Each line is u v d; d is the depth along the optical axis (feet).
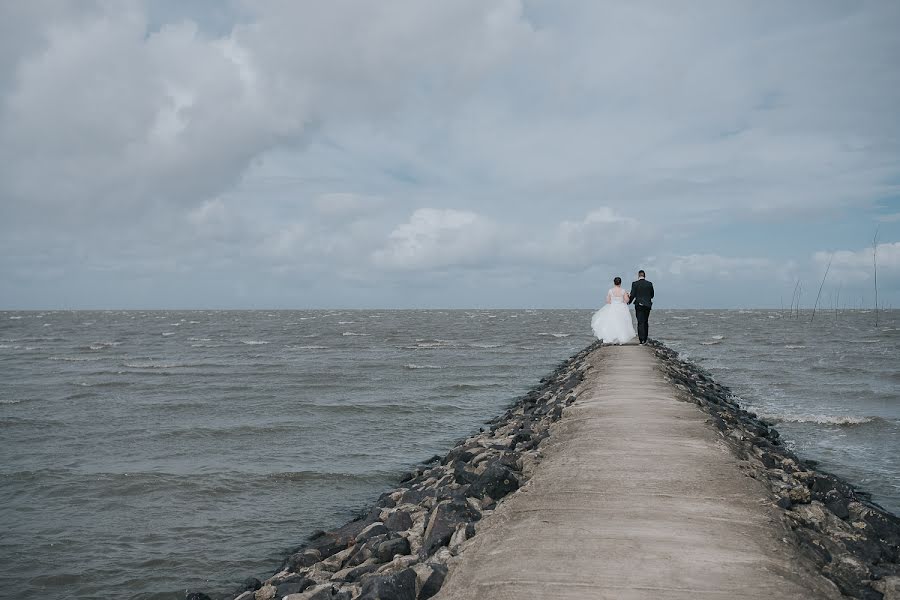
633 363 55.47
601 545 15.30
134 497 38.14
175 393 84.69
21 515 35.17
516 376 104.63
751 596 12.55
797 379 93.04
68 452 50.03
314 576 21.57
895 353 141.79
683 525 16.53
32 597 25.76
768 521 16.89
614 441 25.98
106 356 152.97
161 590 26.18
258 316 618.03
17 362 136.36
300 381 97.40
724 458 23.11
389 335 241.55
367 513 32.42
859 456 44.80
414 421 63.72
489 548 16.02
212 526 33.22
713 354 139.74
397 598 15.01
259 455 48.70
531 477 22.91
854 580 15.28
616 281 78.84
